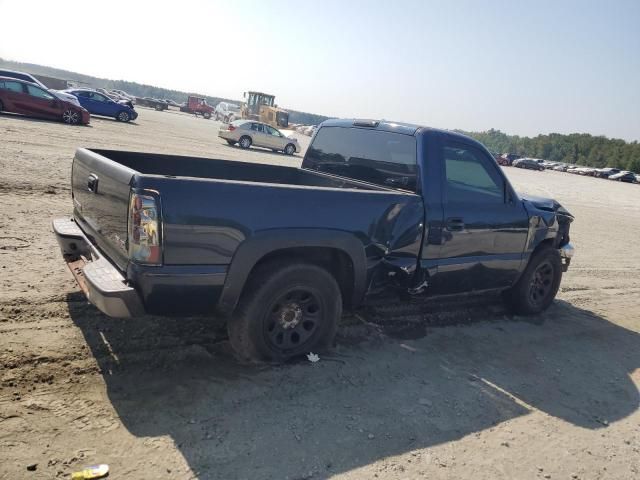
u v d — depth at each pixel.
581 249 10.86
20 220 6.55
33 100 19.73
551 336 5.48
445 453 3.13
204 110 75.00
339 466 2.86
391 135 4.79
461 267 4.79
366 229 3.92
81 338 3.78
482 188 4.96
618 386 4.50
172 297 3.16
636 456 3.42
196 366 3.66
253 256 3.36
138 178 2.98
